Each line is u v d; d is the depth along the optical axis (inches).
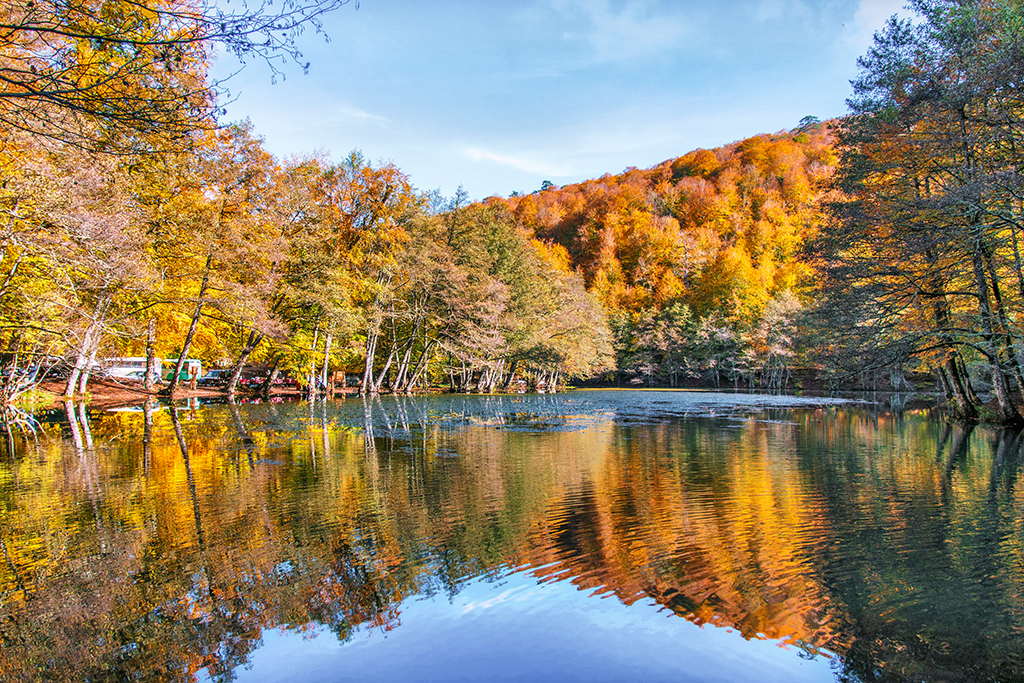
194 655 177.8
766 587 223.9
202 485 406.3
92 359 858.1
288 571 242.5
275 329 1187.3
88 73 231.9
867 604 208.5
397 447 593.3
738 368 2696.9
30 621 200.5
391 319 1702.8
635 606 207.9
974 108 671.1
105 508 342.6
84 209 557.0
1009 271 796.0
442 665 167.0
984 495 376.2
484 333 1771.7
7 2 221.1
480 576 236.8
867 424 864.3
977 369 1038.4
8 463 492.1
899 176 815.7
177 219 933.8
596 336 2522.1
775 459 522.6
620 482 416.5
